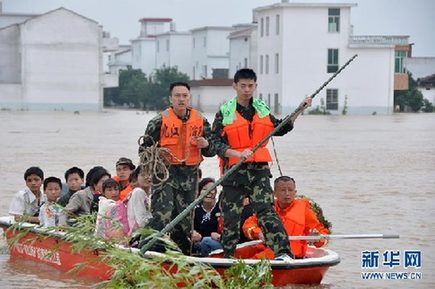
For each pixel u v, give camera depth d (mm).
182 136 10352
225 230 10141
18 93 73750
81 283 10492
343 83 70312
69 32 74375
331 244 13047
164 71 85812
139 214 10531
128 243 8695
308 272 9961
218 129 10094
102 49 76062
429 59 83750
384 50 70375
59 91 74500
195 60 101062
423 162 26266
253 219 10422
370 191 19125
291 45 70000
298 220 10508
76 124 48844
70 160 25859
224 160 10141
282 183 10562
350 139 37344
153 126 10375
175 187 10352
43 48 73875
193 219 10609
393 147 32781
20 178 21031
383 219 15250
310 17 69688
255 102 10102
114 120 55031
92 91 75188
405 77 73188
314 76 70188
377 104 70750
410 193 18781
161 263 7531
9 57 74188
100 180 11586
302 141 35906
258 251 10492
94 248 8117
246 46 80438
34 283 10547
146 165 10305
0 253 12367
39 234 9609
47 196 12172
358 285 10625
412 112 74875
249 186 9992
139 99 86562
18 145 31969
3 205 16516
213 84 78000
